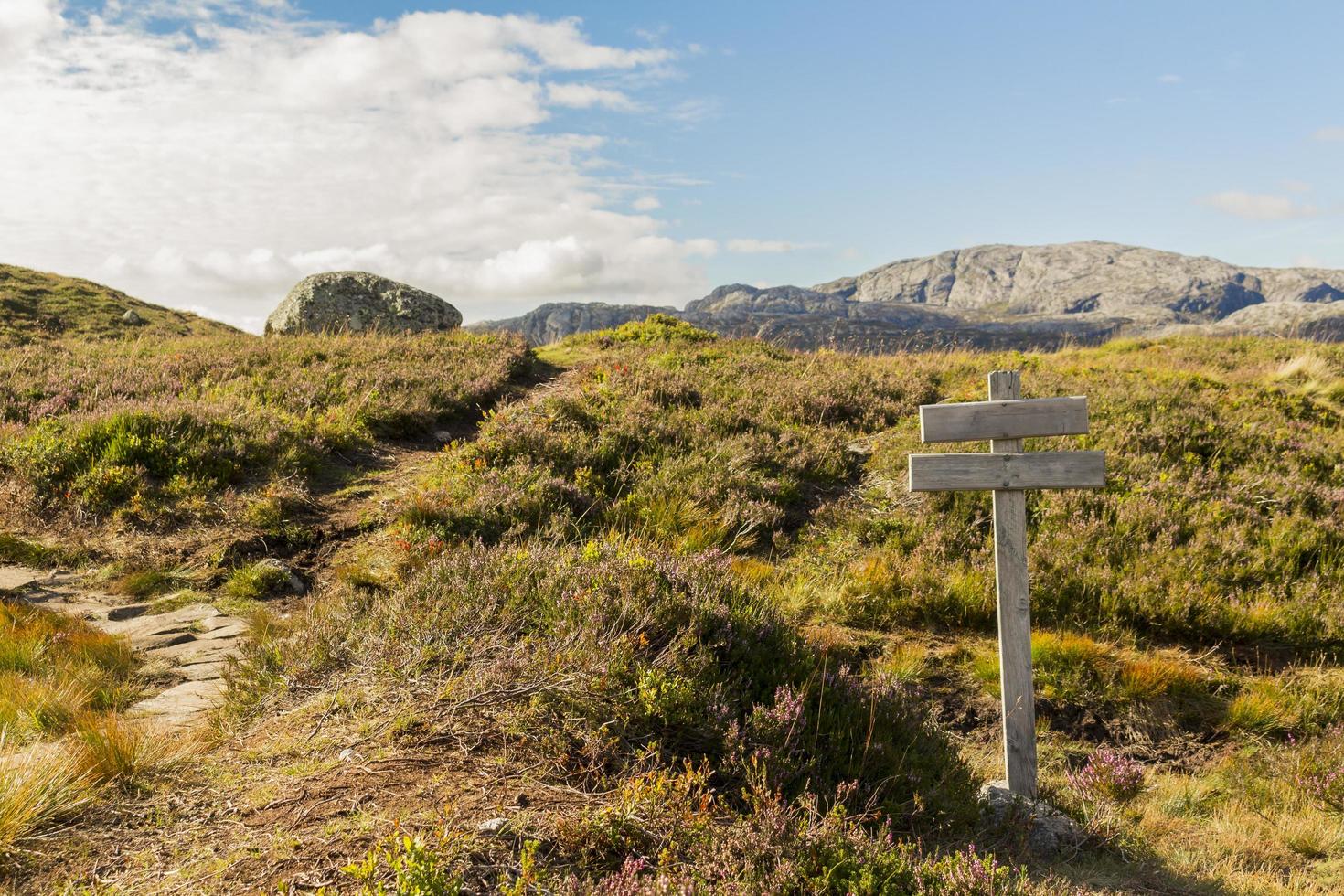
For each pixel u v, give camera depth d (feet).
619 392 46.75
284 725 15.28
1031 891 12.25
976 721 22.06
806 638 24.04
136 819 12.09
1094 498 33.19
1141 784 18.47
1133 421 40.81
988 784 17.70
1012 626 18.03
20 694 16.21
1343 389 50.90
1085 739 21.66
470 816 11.96
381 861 10.61
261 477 33.35
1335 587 28.14
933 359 61.98
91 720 15.02
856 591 27.76
